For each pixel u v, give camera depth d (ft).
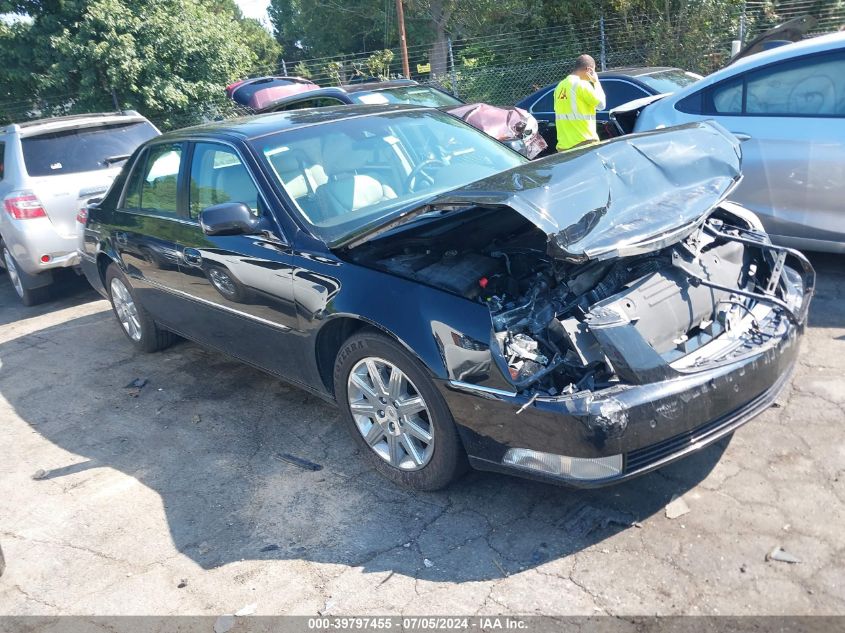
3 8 54.24
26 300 25.96
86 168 25.21
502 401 9.53
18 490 13.47
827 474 10.66
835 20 51.34
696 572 9.13
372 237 11.02
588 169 10.41
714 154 11.60
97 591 10.43
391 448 11.57
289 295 12.32
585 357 9.45
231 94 43.60
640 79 29.63
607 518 10.32
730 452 11.46
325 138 14.20
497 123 26.99
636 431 9.01
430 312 10.21
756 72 18.20
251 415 15.20
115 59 52.39
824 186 17.07
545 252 11.00
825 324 15.58
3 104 55.93
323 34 111.96
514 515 10.71
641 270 10.68
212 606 9.80
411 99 31.65
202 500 12.35
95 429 15.57
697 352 10.23
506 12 70.95
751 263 12.31
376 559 10.24
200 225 13.74
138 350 19.79
